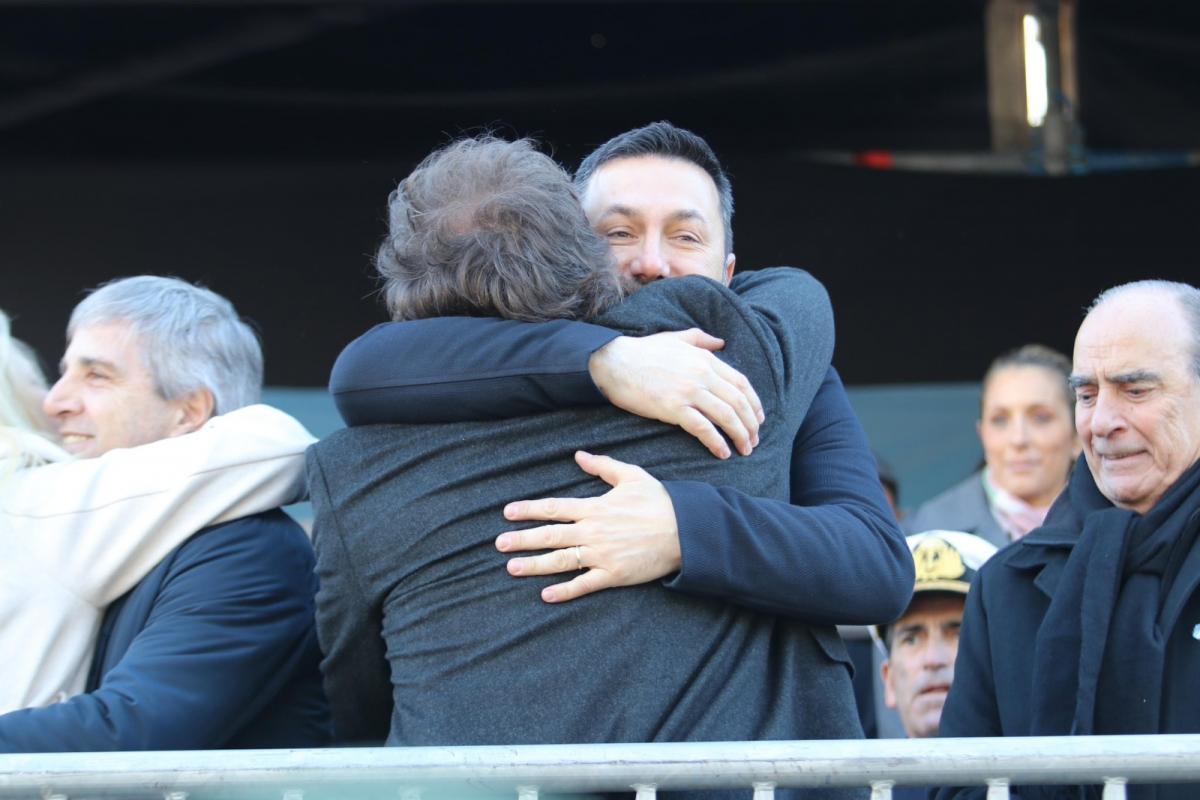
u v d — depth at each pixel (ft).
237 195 43.34
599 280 17.60
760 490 16.89
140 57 42.04
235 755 14.65
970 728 19.79
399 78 42.52
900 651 24.88
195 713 18.47
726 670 16.16
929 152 42.57
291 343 43.29
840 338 43.14
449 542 16.40
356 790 14.57
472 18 41.70
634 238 19.26
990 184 42.86
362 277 43.29
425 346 17.07
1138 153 42.37
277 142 43.19
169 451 20.17
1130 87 41.93
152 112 42.83
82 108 42.68
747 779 14.34
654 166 19.48
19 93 42.14
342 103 42.75
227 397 21.98
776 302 18.39
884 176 42.96
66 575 19.52
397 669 16.53
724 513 16.19
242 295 43.29
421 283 17.65
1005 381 34.83
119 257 43.14
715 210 19.63
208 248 43.29
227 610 19.30
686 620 16.12
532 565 16.06
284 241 43.37
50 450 20.86
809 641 16.88
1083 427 19.72
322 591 17.20
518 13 41.65
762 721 16.20
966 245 42.98
